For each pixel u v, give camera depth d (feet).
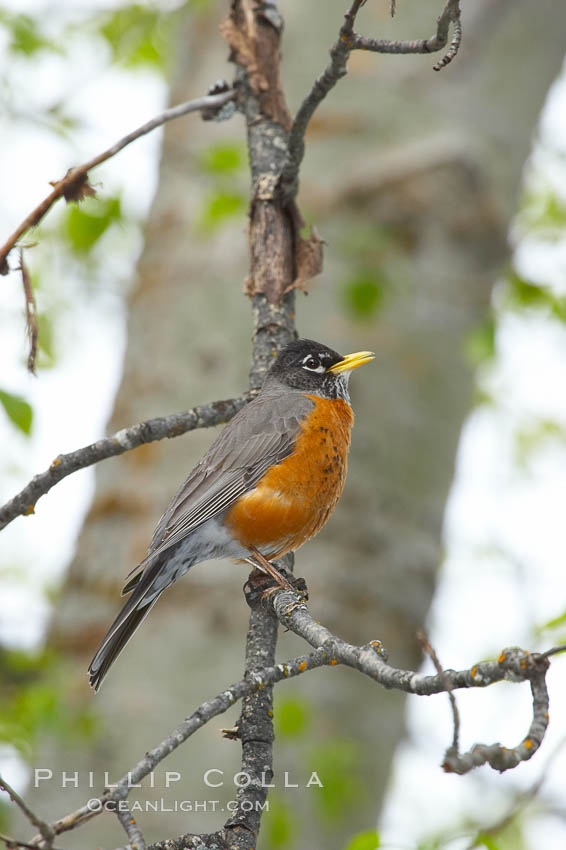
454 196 41.96
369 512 37.63
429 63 43.68
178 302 40.45
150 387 39.17
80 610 37.37
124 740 34.14
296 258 28.55
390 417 39.06
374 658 17.71
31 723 35.47
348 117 42.37
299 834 34.45
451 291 41.19
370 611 36.42
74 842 32.73
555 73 46.14
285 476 30.63
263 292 28.19
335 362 34.50
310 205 41.19
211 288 40.22
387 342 39.83
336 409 32.73
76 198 24.89
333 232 40.73
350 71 43.06
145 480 37.78
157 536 30.40
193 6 49.65
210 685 34.58
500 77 44.34
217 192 40.88
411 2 43.60
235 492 30.48
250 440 31.09
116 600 36.86
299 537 31.42
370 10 43.37
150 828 32.65
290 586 27.40
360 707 36.47
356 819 35.60
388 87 42.96
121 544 37.35
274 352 27.45
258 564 29.86
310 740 35.06
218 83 29.76
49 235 53.78
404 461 38.88
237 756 33.65
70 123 43.11
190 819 32.71
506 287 53.47
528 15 45.21
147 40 53.78
